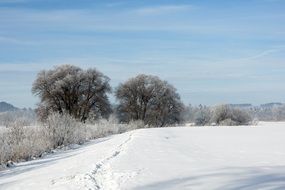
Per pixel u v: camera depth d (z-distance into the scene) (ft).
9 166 70.38
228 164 46.65
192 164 46.93
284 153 62.34
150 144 79.82
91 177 38.96
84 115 239.71
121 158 54.03
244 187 30.99
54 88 234.99
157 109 279.69
